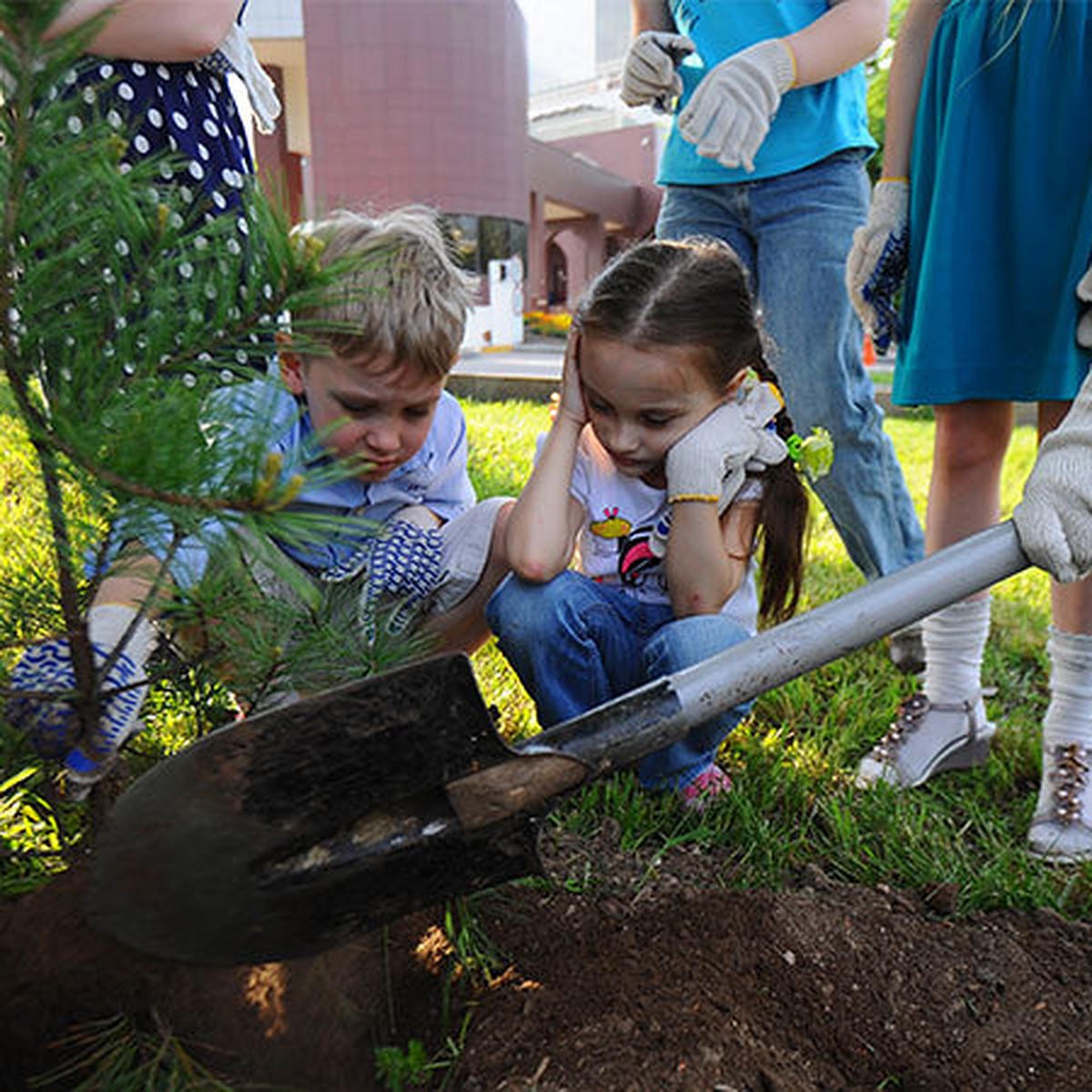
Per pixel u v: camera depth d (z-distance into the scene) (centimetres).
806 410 271
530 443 533
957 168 197
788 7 257
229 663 131
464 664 121
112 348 102
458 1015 136
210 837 115
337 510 184
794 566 210
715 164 264
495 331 2072
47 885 128
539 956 148
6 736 141
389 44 1858
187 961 116
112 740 130
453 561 200
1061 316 189
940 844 192
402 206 185
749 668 138
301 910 121
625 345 173
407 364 150
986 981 152
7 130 87
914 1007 146
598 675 197
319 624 132
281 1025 129
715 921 153
